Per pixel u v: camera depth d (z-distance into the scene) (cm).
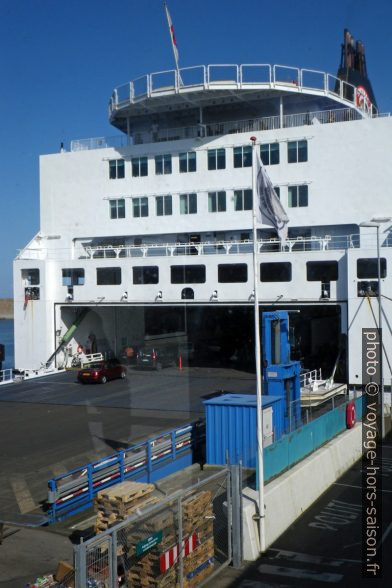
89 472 1638
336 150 3691
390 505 1636
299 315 4344
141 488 1310
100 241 4312
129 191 4191
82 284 4084
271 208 1382
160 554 1062
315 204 3731
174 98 3891
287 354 2416
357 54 4897
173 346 3862
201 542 1183
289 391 2377
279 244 3778
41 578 1124
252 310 4122
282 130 3791
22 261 4181
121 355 3800
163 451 1934
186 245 3838
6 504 1634
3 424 2580
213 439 1919
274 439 1762
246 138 3891
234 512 1266
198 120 4316
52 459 2042
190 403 2866
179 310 3959
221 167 3956
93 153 4278
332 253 3456
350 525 1492
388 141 3591
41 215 4403
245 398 1998
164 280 3841
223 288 3700
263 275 3616
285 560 1291
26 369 4116
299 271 3525
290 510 1508
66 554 1316
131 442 2209
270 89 3738
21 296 4188
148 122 4438
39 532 1445
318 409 2488
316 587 1166
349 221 3659
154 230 4122
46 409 2875
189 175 4031
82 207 4306
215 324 4166
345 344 3453
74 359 4006
